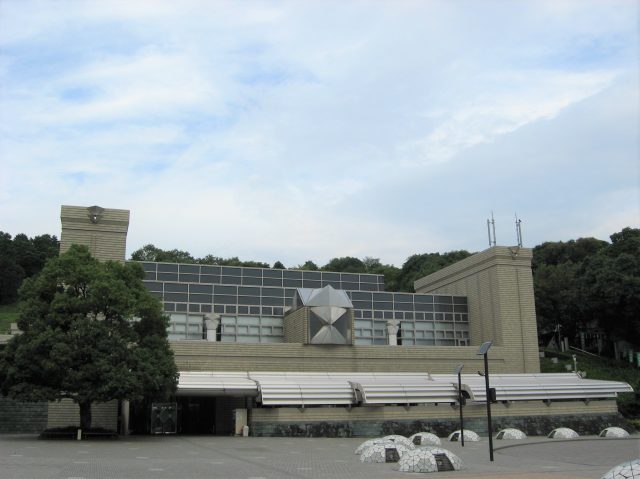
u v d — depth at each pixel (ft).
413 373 146.92
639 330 210.18
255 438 115.55
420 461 61.36
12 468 59.62
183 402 150.41
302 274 182.39
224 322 168.45
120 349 101.24
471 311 183.01
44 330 101.35
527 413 136.36
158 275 167.12
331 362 150.71
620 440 112.27
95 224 144.46
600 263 222.28
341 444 102.01
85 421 108.68
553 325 246.06
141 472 58.59
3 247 371.56
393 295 181.68
